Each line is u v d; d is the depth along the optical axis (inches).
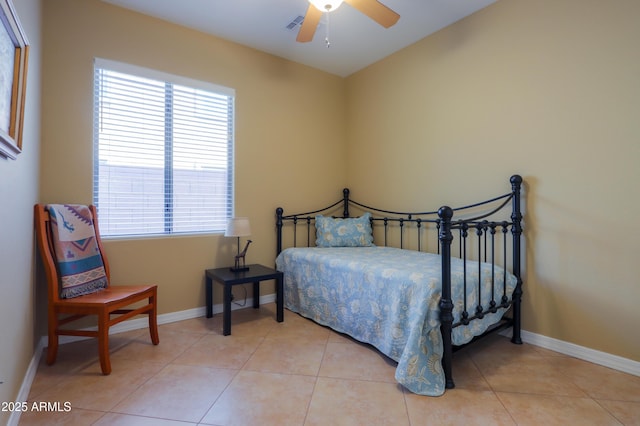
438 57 111.3
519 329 89.4
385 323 79.4
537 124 87.0
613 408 60.3
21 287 62.2
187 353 82.7
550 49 84.4
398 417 57.4
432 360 66.8
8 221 52.7
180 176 108.9
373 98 136.9
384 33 112.7
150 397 63.2
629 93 72.3
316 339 92.0
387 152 130.9
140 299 83.0
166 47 104.0
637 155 71.4
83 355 81.0
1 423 47.4
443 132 110.1
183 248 108.3
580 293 80.0
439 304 68.5
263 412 58.8
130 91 99.0
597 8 76.6
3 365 49.1
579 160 79.7
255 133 123.9
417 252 111.8
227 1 94.5
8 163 52.4
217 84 114.3
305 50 125.0
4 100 51.0
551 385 68.0
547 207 85.4
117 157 97.4
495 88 95.7
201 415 57.8
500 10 94.3
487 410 59.5
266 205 127.3
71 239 80.4
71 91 89.0
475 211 101.4
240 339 91.8
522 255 90.4
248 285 124.3
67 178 88.6
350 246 126.6
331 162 146.3
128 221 99.6
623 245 73.4
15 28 52.5
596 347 77.6
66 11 88.3
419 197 118.4
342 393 64.9
